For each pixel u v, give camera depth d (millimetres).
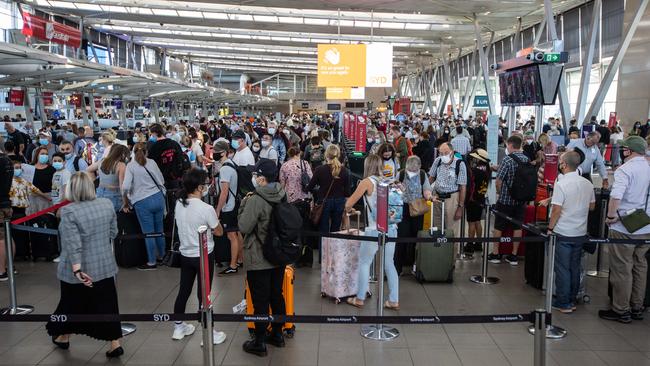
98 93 22344
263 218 4637
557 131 20047
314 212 7215
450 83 41906
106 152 7910
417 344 5012
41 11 31766
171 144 8008
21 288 6637
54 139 13664
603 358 4727
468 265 7660
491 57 43719
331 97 36812
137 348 4941
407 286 6691
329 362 4629
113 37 43844
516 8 26172
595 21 19984
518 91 15188
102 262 4559
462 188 7539
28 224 7793
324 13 31094
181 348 4938
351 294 6098
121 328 5070
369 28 34281
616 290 5559
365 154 13984
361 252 5812
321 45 26734
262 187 4668
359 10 28500
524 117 39219
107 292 4648
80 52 24078
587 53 20312
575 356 4762
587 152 8922
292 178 7488
